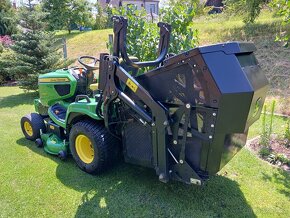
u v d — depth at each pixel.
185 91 2.42
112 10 5.11
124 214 2.69
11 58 9.12
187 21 4.68
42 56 8.06
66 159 3.84
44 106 4.46
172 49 4.59
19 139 4.62
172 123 2.55
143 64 2.93
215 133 2.31
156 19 5.56
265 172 3.42
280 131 4.55
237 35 9.74
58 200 2.92
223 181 3.22
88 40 13.86
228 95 2.15
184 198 2.91
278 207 2.78
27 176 3.40
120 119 3.02
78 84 4.03
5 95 8.43
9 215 2.71
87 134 3.22
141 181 3.23
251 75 2.31
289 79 6.86
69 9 20.36
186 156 2.59
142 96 2.65
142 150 2.95
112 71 2.82
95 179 3.29
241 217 2.63
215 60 2.20
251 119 2.45
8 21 15.44
